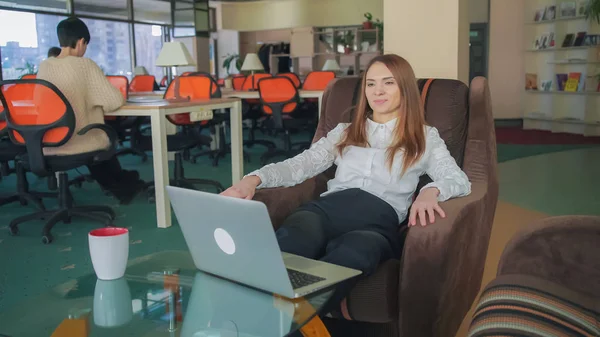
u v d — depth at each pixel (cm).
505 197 413
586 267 104
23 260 281
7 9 847
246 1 1341
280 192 185
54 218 324
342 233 171
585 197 407
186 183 430
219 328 109
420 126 185
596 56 776
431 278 146
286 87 557
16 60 870
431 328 149
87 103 320
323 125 224
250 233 114
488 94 204
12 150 376
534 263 109
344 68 1237
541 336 90
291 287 115
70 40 330
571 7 821
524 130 882
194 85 472
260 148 704
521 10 938
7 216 372
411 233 147
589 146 696
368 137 193
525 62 910
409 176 184
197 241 131
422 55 349
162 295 125
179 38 1220
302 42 1284
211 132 632
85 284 132
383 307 148
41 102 294
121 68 1124
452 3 335
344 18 1263
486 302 103
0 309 219
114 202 408
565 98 852
